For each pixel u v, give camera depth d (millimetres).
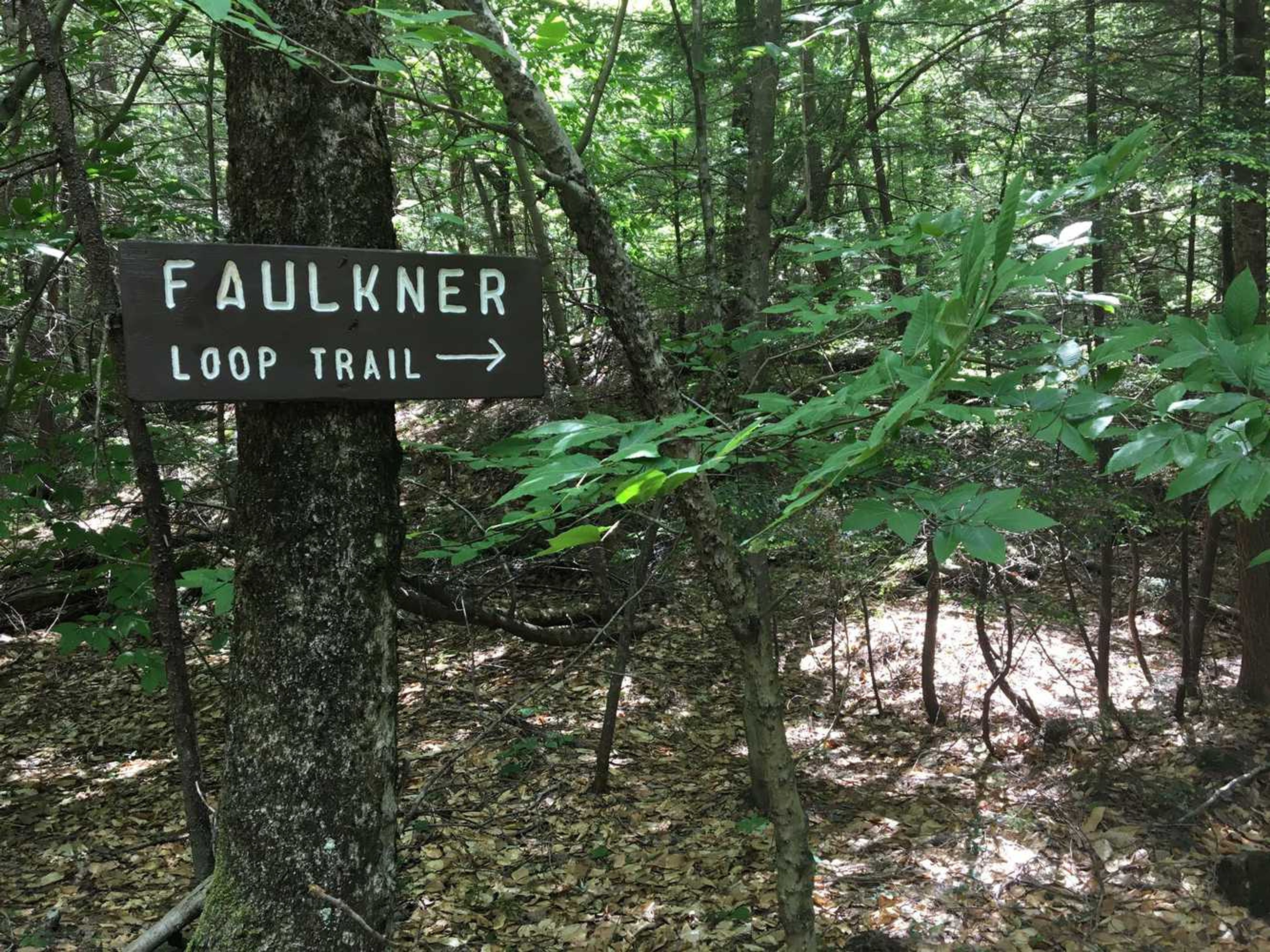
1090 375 1611
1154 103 5059
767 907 4414
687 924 4297
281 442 1672
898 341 1997
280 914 1696
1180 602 7289
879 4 4188
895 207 7414
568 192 1820
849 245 2176
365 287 1602
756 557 4398
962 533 1115
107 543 3412
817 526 4512
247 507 1706
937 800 5473
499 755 5855
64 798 5512
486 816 5258
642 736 6289
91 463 3385
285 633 1684
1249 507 1108
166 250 1491
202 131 5594
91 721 6641
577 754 6012
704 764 5969
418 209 5352
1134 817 5109
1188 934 4129
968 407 1401
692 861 4824
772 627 4449
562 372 6352
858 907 4469
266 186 1656
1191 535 7340
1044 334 1681
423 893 4504
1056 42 5211
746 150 5488
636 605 6043
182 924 2225
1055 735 5949
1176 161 4434
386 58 1783
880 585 7047
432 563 4652
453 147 3057
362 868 1736
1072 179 1796
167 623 2145
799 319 2354
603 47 5391
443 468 6035
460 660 7273
